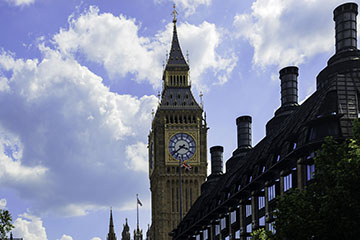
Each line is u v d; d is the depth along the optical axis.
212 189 134.50
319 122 69.75
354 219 44.44
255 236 72.69
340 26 84.75
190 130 194.62
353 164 44.91
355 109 71.00
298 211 47.06
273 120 107.88
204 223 122.38
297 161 73.19
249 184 89.31
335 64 82.12
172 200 191.75
